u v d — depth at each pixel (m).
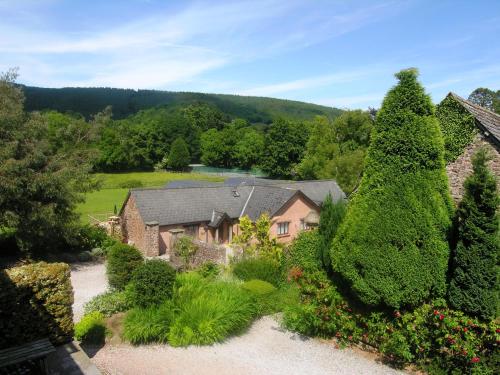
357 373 10.53
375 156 11.12
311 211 30.19
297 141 81.44
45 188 20.53
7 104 20.92
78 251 25.53
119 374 10.22
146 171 95.75
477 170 9.71
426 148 10.52
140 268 13.36
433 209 10.40
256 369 10.77
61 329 10.53
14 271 9.94
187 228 27.62
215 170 100.62
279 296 15.07
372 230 10.70
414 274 10.18
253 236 20.53
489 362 9.31
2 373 8.91
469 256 9.59
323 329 12.59
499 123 14.59
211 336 12.20
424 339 10.30
